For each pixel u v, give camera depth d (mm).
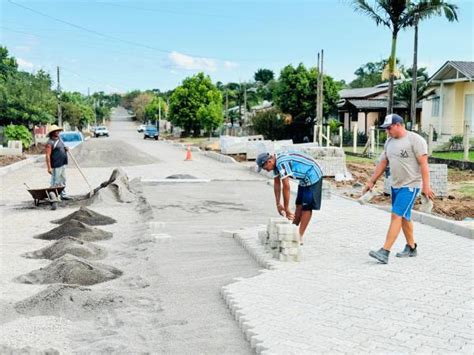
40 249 8781
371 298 5988
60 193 14344
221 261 8117
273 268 7332
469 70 30375
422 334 4961
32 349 4902
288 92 41750
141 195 15414
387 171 14680
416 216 11016
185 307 6164
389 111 26109
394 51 25688
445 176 14477
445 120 33125
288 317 5469
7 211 12992
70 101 73062
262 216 12250
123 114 172125
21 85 37750
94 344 5121
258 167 8430
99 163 26109
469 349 4621
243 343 5156
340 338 4895
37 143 41469
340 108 44844
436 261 7566
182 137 64250
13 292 6703
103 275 7281
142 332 5457
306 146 23766
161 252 8758
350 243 8750
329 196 14367
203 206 13672
